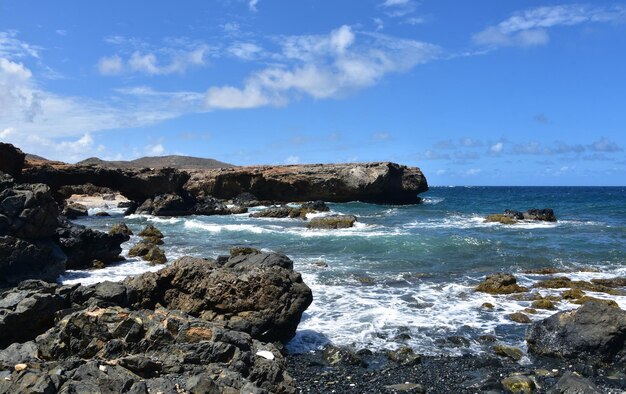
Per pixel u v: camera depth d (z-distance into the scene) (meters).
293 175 68.31
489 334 13.21
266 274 12.37
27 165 48.91
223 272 12.43
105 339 9.27
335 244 28.48
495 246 27.25
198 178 71.56
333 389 9.72
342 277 19.94
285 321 11.95
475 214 53.12
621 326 11.45
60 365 8.21
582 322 11.87
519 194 122.69
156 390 7.44
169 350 8.99
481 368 10.96
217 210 53.94
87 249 22.45
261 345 9.93
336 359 11.30
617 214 52.22
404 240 28.84
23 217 17.66
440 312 15.16
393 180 69.81
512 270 21.64
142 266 22.66
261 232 34.75
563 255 24.97
